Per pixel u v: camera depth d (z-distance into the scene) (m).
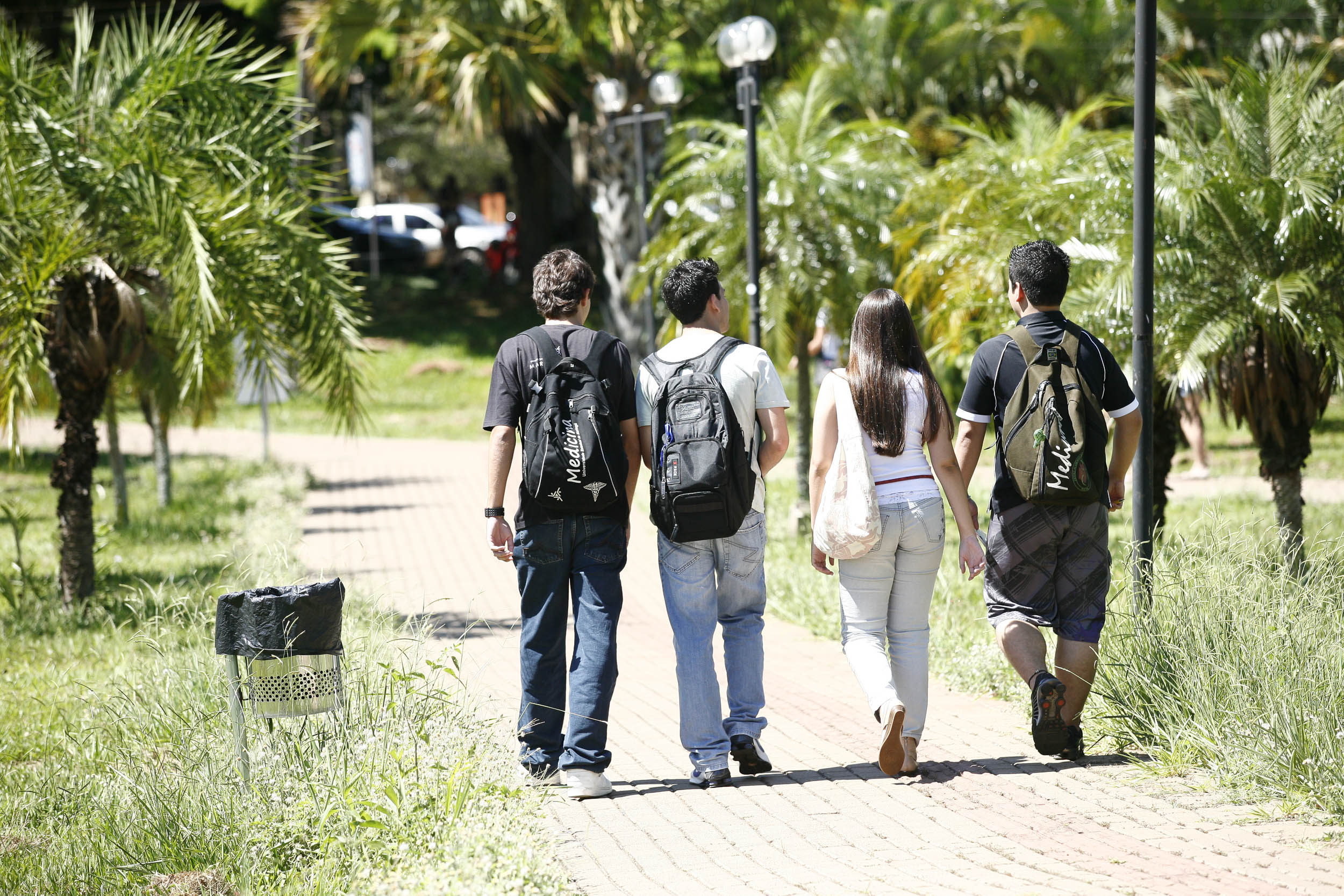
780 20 71.81
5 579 27.66
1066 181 26.38
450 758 14.17
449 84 63.88
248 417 77.31
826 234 34.19
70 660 23.06
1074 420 14.29
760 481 14.74
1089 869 11.52
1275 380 24.75
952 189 32.31
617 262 63.16
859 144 35.53
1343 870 11.22
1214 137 25.22
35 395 28.73
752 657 15.08
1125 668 15.62
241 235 26.08
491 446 14.52
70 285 26.47
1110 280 23.72
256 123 28.14
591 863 12.34
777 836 12.95
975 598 25.72
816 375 53.78
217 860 12.76
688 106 86.44
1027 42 75.00
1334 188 23.61
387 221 126.00
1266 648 14.87
